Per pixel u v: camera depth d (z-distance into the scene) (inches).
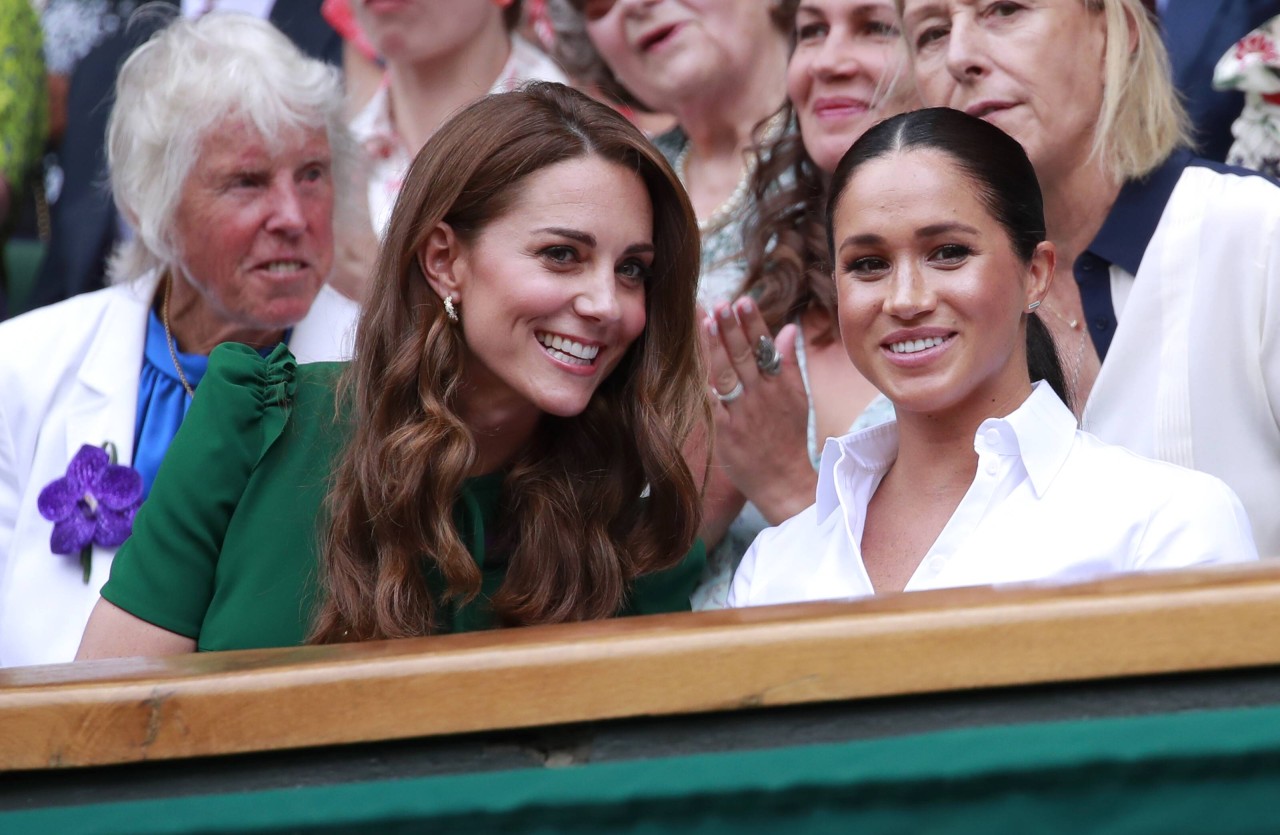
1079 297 414.0
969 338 305.7
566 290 332.2
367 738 189.3
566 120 340.5
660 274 352.8
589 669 185.5
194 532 344.8
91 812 185.8
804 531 343.3
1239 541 288.0
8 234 646.5
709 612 210.4
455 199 336.8
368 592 335.0
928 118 315.6
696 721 186.4
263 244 465.1
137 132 466.6
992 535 302.2
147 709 192.7
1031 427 306.0
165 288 490.6
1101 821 169.9
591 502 358.6
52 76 661.9
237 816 183.0
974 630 178.9
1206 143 453.1
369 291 350.6
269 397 355.6
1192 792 168.6
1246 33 454.0
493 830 179.2
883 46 448.1
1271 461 382.0
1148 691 178.2
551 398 335.6
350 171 505.7
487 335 337.4
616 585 350.9
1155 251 393.4
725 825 175.9
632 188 339.3
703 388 363.9
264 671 192.4
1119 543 290.7
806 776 174.6
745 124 500.7
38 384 471.5
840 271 317.4
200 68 462.3
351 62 601.3
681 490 355.6
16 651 442.6
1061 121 402.3
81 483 446.0
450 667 188.4
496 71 573.6
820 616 185.9
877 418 433.1
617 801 177.2
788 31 498.3
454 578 332.5
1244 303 380.5
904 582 316.2
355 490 338.6
